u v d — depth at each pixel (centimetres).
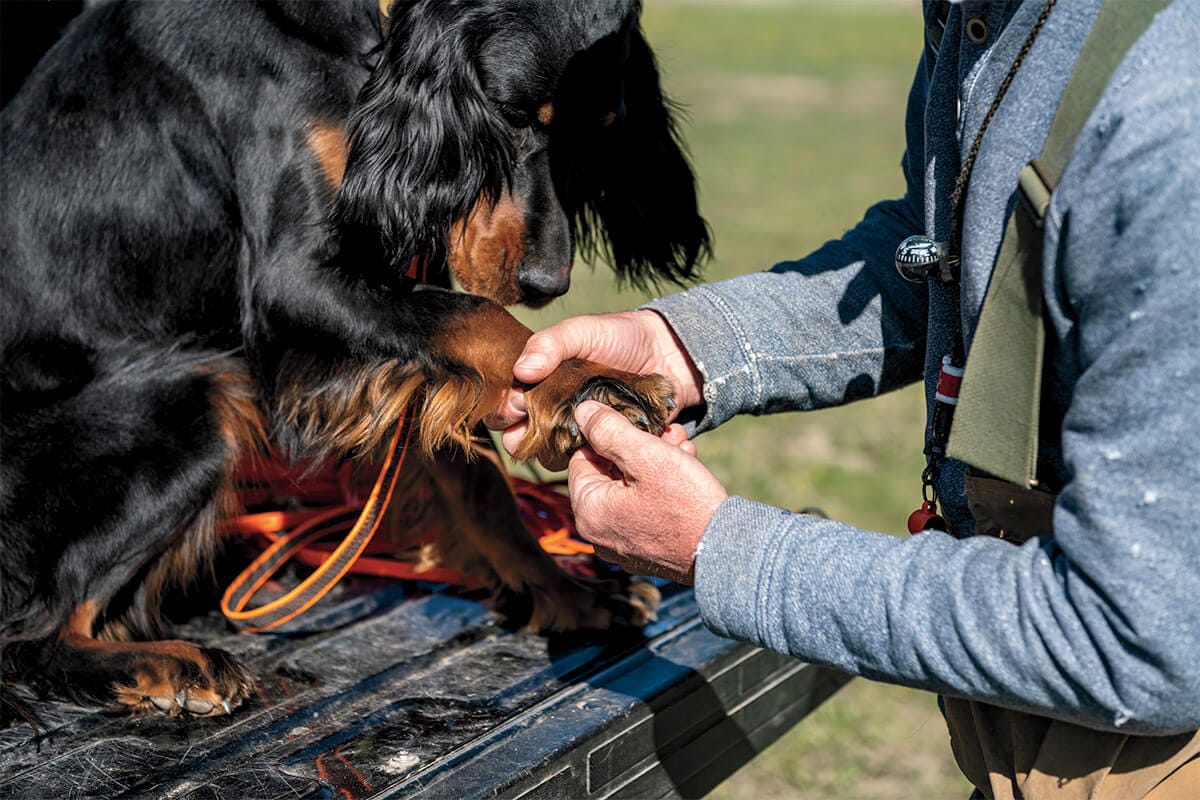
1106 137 116
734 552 142
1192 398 110
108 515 219
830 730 391
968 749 155
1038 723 142
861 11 3200
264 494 279
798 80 1909
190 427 227
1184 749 134
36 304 230
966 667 125
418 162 226
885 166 1232
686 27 2642
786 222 945
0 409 224
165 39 236
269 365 235
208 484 228
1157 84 114
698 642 223
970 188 137
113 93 237
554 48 238
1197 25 116
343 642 223
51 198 233
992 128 134
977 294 137
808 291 197
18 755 179
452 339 221
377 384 222
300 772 171
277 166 230
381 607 242
